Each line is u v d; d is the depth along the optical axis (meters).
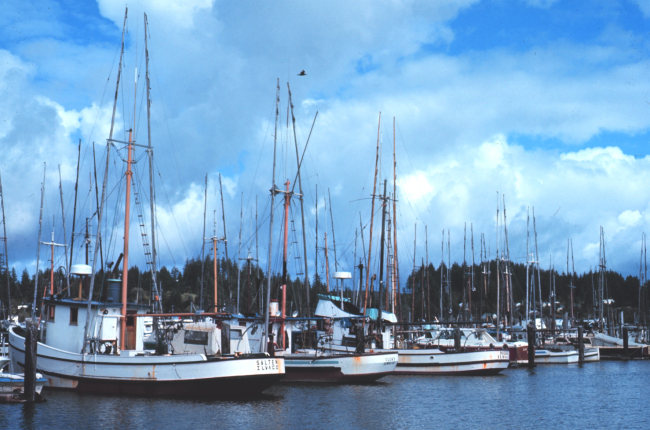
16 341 46.22
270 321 53.91
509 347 79.25
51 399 40.31
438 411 41.06
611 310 154.25
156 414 36.34
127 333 46.19
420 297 131.25
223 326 45.78
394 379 57.78
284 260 59.72
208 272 121.12
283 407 40.06
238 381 40.75
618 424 38.16
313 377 52.22
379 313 59.28
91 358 42.38
